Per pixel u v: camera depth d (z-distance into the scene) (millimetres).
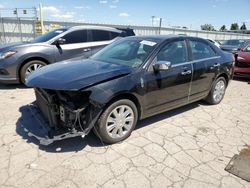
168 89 3717
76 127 2926
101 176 2580
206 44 4641
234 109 4910
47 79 2936
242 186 2549
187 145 3318
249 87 7070
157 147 3219
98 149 3092
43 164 2730
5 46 5766
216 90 4984
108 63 3543
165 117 4277
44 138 2877
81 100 2896
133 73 3217
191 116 4395
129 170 2705
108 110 3014
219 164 2914
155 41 3775
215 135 3674
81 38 6594
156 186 2480
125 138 3371
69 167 2701
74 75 2971
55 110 2971
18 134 3379
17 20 16984
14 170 2605
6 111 4207
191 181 2584
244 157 3088
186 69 3955
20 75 5754
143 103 3398
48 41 6070
